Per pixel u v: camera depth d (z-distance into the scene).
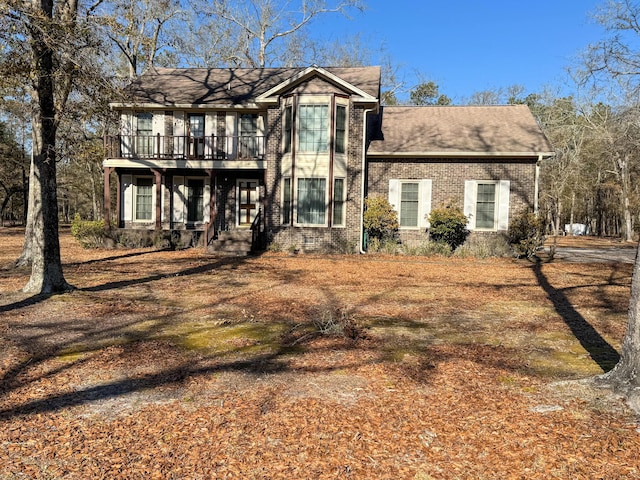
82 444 3.65
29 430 3.87
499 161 18.89
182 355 5.94
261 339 6.73
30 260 13.59
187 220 21.19
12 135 35.84
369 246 18.58
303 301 9.49
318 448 3.61
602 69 18.75
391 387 4.91
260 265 14.91
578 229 55.50
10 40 8.62
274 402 4.49
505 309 9.02
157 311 8.38
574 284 12.13
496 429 3.93
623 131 26.42
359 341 6.70
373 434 3.85
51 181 9.73
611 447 3.59
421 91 46.88
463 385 4.97
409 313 8.59
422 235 19.44
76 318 7.76
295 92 18.11
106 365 5.52
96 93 10.45
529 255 18.16
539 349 6.36
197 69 23.81
